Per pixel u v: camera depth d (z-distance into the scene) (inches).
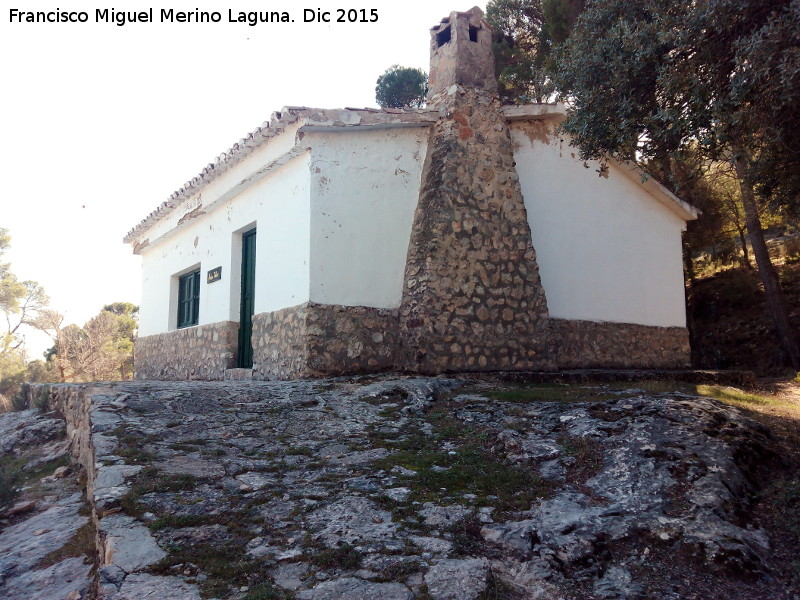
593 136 270.5
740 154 222.5
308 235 338.0
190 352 488.4
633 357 437.7
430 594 120.0
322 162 345.4
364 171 357.1
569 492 171.3
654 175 534.0
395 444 209.0
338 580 123.7
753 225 552.4
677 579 134.7
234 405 253.4
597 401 253.9
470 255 350.6
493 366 343.9
